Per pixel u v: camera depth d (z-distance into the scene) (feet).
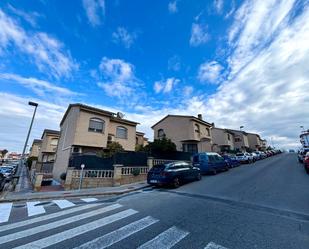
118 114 78.33
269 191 27.73
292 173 44.57
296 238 13.06
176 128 92.79
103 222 17.60
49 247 12.68
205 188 33.45
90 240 13.65
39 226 16.88
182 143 89.76
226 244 12.44
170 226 15.96
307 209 19.11
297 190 27.14
